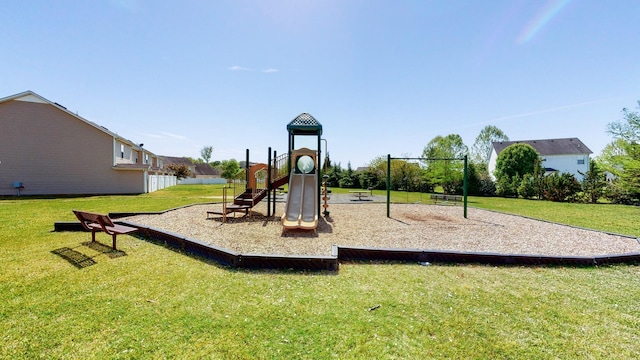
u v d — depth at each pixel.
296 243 5.59
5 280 3.49
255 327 2.54
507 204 15.27
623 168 16.08
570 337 2.49
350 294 3.29
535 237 6.48
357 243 5.71
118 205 11.66
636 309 3.04
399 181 26.47
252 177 10.45
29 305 2.86
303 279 3.74
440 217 9.59
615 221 9.39
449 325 2.63
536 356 2.21
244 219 8.35
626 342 2.43
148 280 3.58
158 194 18.48
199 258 4.52
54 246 5.06
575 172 32.72
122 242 5.37
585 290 3.54
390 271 4.12
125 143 21.89
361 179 29.75
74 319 2.61
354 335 2.43
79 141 18.05
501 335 2.49
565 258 4.57
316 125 8.49
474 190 22.44
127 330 2.45
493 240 6.14
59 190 17.70
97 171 18.52
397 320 2.70
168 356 2.12
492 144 36.25
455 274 4.04
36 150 17.17
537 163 24.41
